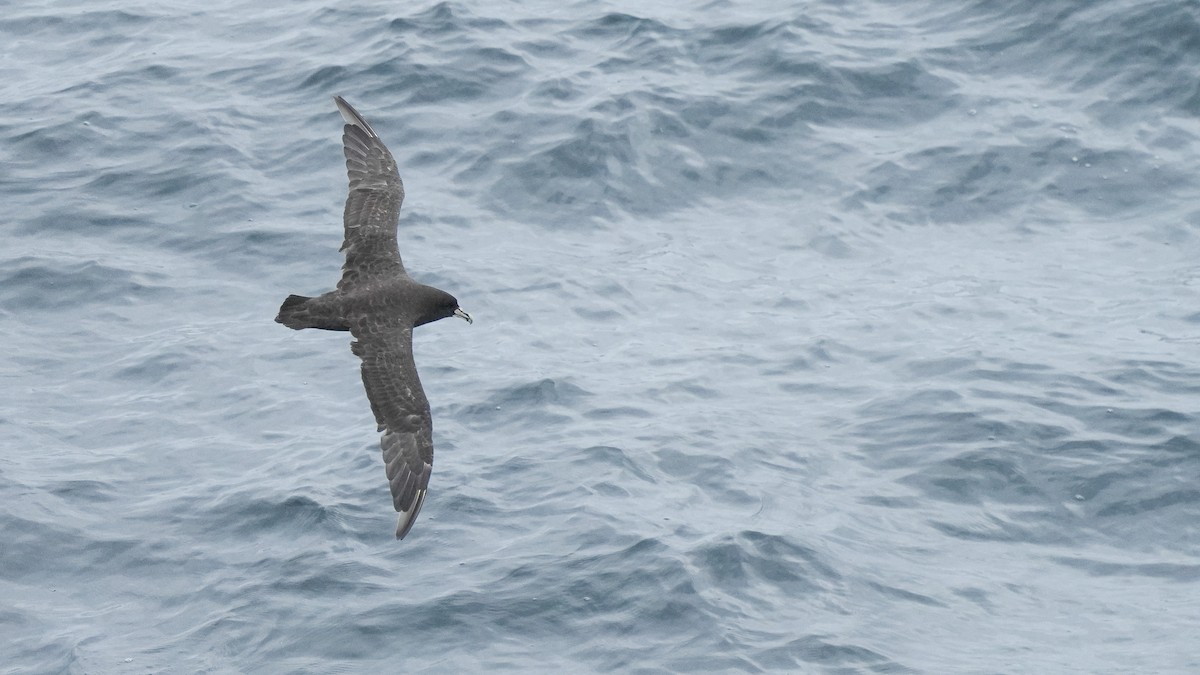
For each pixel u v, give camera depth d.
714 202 29.30
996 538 19.80
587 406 22.66
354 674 16.94
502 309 25.62
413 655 17.17
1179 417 22.00
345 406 22.89
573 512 19.67
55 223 28.06
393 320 11.94
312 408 22.83
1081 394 22.78
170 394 23.30
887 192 29.36
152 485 20.98
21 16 36.56
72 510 20.30
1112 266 27.20
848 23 34.06
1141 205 28.83
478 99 31.52
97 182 29.28
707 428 22.03
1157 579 18.97
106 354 24.41
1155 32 32.16
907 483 20.84
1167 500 20.39
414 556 18.95
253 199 28.70
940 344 24.56
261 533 19.64
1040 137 30.33
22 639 18.03
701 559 18.56
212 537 19.64
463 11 34.53
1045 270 27.09
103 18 36.34
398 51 32.94
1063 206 28.92
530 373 23.53
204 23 35.94
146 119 31.38
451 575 18.52
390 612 17.84
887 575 18.73
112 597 18.72
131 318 25.42
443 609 17.83
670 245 27.94
